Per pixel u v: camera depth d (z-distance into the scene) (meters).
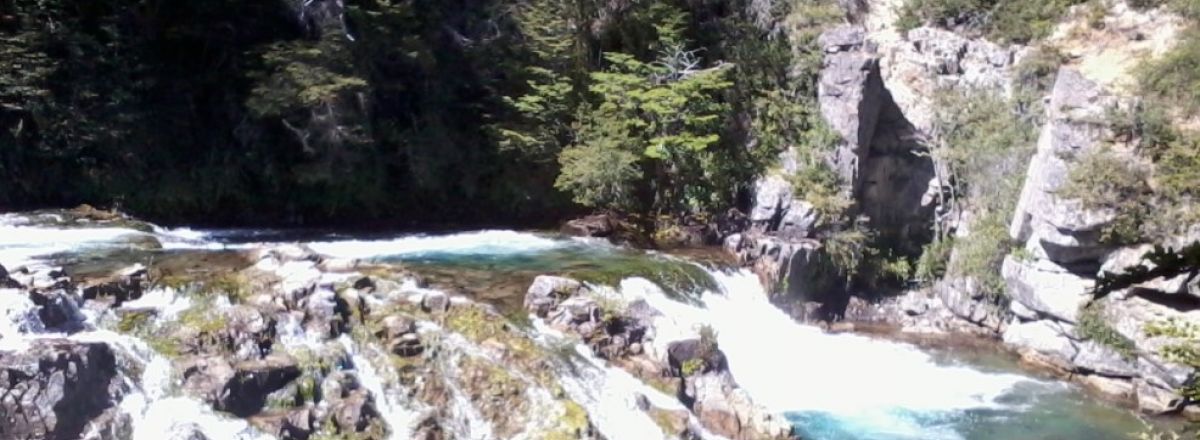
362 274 15.52
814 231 22.25
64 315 13.10
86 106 21.20
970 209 22.75
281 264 15.76
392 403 13.06
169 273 15.46
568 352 14.30
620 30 25.55
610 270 18.06
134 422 11.98
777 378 17.42
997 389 17.73
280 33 23.25
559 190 24.16
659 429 13.24
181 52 22.86
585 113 24.39
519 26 24.69
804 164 23.33
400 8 22.50
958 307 21.62
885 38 25.92
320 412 12.45
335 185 23.34
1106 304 17.95
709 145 24.03
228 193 22.97
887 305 22.50
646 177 23.97
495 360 13.80
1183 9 22.38
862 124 23.36
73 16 21.06
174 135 22.47
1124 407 17.02
